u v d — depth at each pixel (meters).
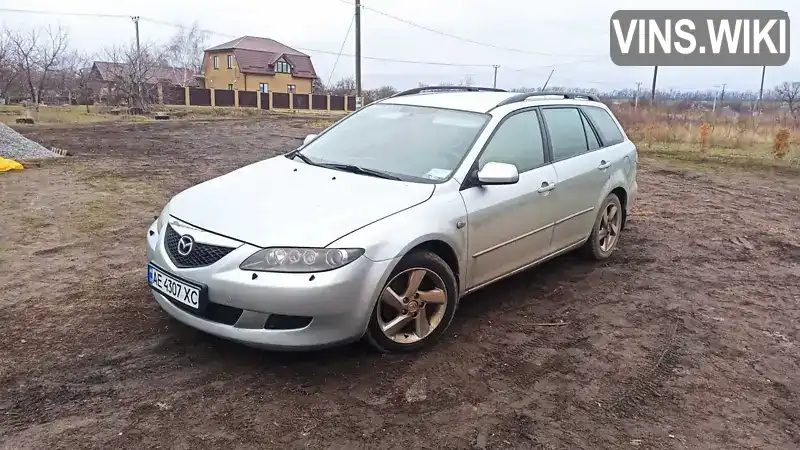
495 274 4.26
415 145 4.29
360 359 3.54
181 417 2.91
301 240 3.18
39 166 10.88
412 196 3.66
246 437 2.78
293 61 63.25
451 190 3.84
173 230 3.52
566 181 4.82
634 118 22.42
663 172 12.76
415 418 2.99
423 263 3.59
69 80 41.69
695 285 5.26
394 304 3.51
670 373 3.61
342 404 3.08
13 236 6.00
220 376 3.30
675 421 3.10
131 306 4.23
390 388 3.26
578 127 5.33
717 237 7.04
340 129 4.85
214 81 62.91
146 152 13.91
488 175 3.88
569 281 5.19
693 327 4.32
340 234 3.25
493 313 4.40
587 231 5.36
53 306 4.21
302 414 2.98
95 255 5.46
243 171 4.29
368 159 4.27
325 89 65.06
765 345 4.08
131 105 33.66
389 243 3.35
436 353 3.70
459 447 2.78
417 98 4.99
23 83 37.94
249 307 3.13
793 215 8.57
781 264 6.05
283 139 18.67
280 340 3.16
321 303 3.12
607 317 4.43
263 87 61.00
